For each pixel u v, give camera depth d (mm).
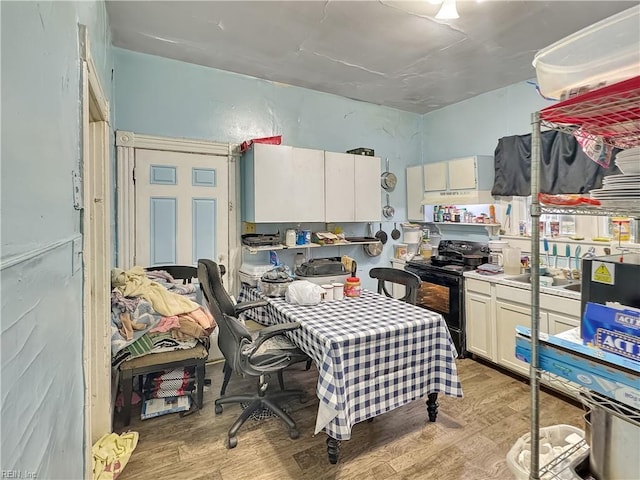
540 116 1098
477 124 3727
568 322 2326
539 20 2260
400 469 1742
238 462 1799
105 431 1897
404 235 4164
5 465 500
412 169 4145
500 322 2818
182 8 2162
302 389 2570
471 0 2041
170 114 2930
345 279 2617
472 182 3398
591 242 2625
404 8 2148
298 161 3217
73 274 978
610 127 1188
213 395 2477
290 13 2221
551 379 1106
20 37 593
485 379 2738
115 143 2709
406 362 1890
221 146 3146
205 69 3057
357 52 2736
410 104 4016
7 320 513
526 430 2061
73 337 966
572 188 2795
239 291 3285
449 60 2863
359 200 3584
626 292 997
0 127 506
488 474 1705
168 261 2973
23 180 593
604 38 916
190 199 3047
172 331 2205
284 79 3326
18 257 561
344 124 3812
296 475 1706
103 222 1938
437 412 2207
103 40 1978
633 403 883
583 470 1179
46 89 743
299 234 3398
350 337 1701
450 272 3248
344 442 1956
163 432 2043
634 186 989
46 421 694
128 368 2074
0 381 488
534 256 1122
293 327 1900
